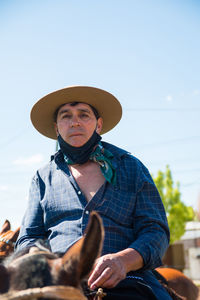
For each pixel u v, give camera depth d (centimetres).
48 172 299
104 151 298
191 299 460
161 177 2425
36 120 348
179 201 2397
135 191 278
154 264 248
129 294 225
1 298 149
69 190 277
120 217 267
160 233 259
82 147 289
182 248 2550
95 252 155
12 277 158
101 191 267
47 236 279
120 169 285
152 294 232
